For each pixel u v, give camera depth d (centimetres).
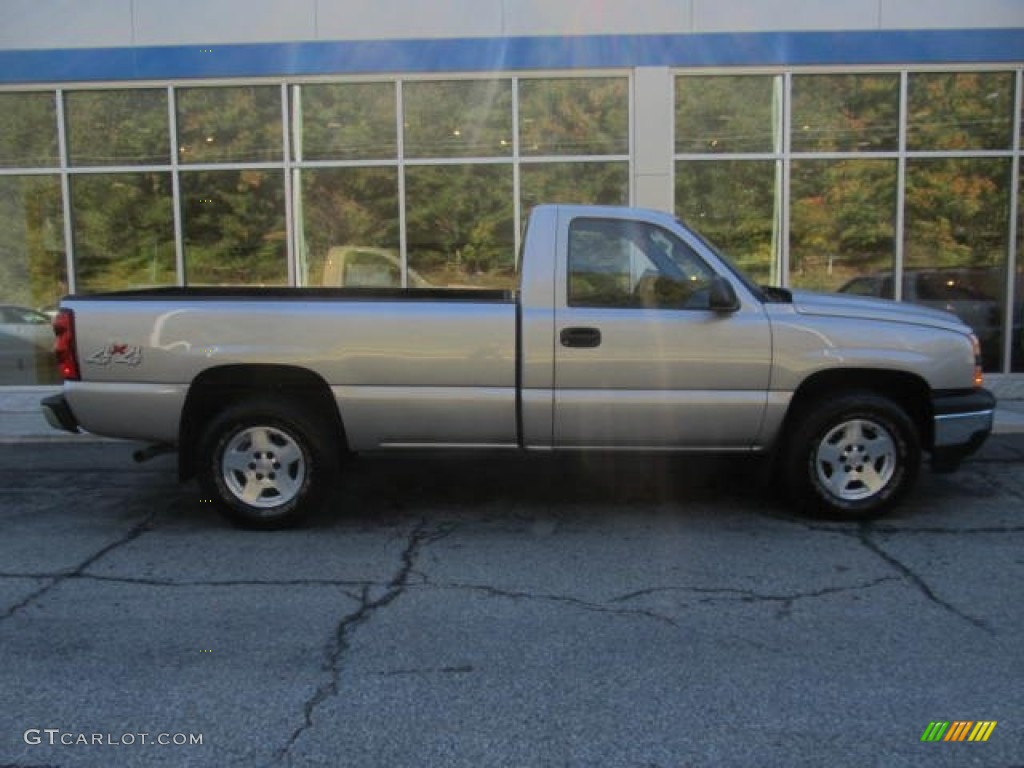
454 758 302
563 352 542
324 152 1094
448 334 543
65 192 1115
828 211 1084
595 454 562
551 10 1045
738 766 296
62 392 578
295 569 495
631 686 352
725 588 460
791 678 358
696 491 654
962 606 434
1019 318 1096
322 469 562
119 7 1061
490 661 376
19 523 592
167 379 550
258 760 302
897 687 350
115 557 518
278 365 549
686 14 1038
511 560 507
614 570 489
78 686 355
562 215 552
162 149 1105
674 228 553
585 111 1070
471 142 1081
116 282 1131
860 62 1045
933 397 558
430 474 710
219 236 1116
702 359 543
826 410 555
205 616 427
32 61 1070
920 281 1095
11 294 1142
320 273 1113
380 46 1055
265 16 1057
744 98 1065
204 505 635
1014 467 724
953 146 1070
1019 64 1045
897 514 592
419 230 1100
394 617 424
